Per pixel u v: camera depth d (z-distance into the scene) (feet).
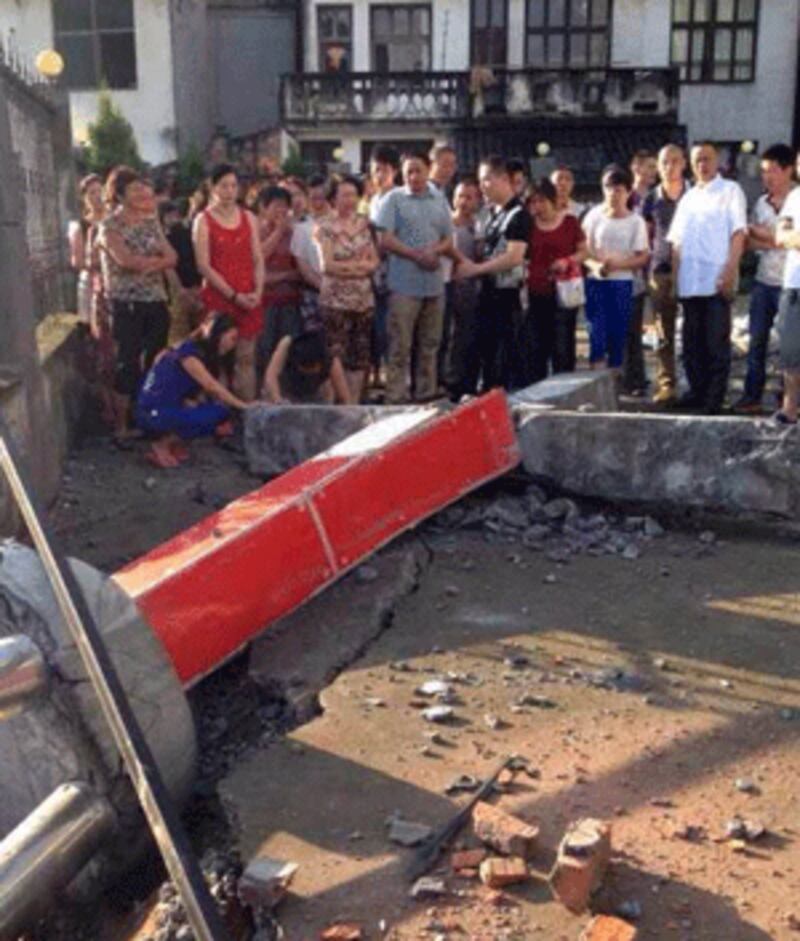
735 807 11.30
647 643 15.20
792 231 23.34
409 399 28.27
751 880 10.11
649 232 30.99
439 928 9.58
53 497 21.76
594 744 12.56
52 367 23.67
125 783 11.16
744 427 19.53
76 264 30.09
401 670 14.46
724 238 26.48
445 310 30.07
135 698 11.37
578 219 29.53
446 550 18.76
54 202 31.58
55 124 32.09
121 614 11.56
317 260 28.17
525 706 13.47
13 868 5.53
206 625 14.28
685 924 9.53
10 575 11.04
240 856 10.83
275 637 15.44
